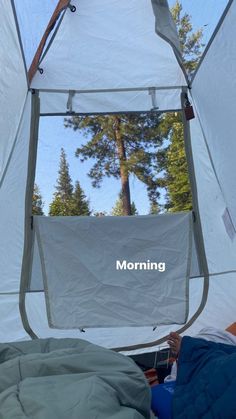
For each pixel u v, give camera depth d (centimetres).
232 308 278
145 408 151
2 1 176
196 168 272
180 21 230
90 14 231
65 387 138
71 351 170
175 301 270
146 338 268
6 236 253
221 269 278
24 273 263
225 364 168
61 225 268
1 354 188
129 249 270
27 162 262
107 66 257
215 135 250
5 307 257
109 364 159
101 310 267
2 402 134
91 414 126
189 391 175
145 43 247
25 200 263
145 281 270
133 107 270
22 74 227
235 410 150
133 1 225
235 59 208
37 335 261
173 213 274
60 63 254
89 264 268
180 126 272
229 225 259
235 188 242
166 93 269
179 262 272
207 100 246
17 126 242
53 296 266
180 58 231
